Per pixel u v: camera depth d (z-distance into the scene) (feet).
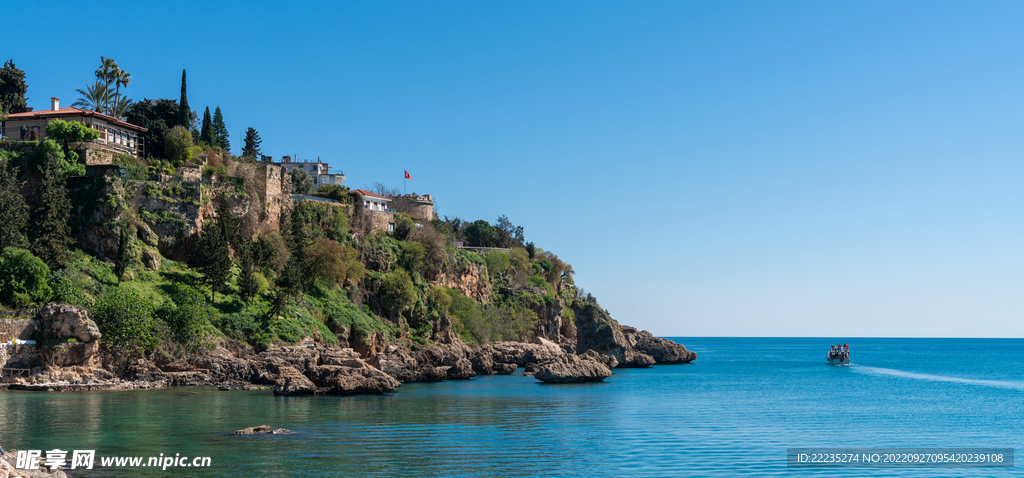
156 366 281.95
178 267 337.72
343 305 385.50
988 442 191.42
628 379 405.80
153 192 345.10
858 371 558.56
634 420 214.90
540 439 176.14
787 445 178.60
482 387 314.76
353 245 431.84
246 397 247.09
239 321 314.96
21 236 285.43
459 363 368.07
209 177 371.56
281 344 315.78
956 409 272.10
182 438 163.43
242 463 139.33
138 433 168.55
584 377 357.82
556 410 232.53
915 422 230.07
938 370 578.66
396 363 342.85
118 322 274.98
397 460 146.72
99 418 190.49
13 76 425.69
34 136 364.79
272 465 138.31
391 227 485.15
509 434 182.19
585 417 217.97
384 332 391.04
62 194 314.14
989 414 255.91
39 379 253.65
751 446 175.22
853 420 231.71
